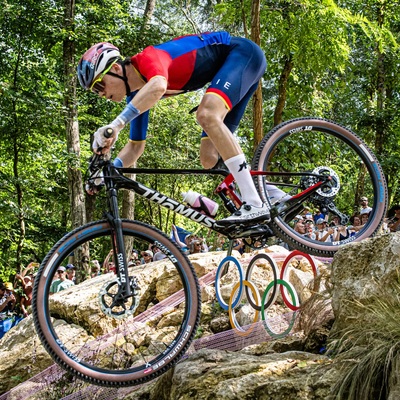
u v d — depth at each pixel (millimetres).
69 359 2652
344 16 7723
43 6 10844
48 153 12523
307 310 3818
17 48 11703
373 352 2801
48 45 11719
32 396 4832
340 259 3473
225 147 2928
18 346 5559
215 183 14258
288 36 7863
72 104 11336
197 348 4469
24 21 11047
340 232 5066
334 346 3297
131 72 2941
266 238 3131
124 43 11609
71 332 5242
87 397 4418
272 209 3076
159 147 16672
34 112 11281
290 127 3328
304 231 5707
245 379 3051
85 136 15984
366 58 13383
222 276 5363
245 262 5391
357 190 12461
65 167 12633
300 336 3850
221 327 4855
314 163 9180
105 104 14867
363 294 3279
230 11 8156
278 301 4793
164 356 2793
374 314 3051
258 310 4324
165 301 5246
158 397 3639
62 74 12500
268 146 3287
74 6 11414
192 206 2992
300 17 7707
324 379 2881
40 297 2627
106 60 2893
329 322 3736
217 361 3486
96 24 11938
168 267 5520
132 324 5125
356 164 10781
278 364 3189
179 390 3283
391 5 12297
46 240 16469
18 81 12133
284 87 9117
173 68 2951
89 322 5223
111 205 2805
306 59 7980
